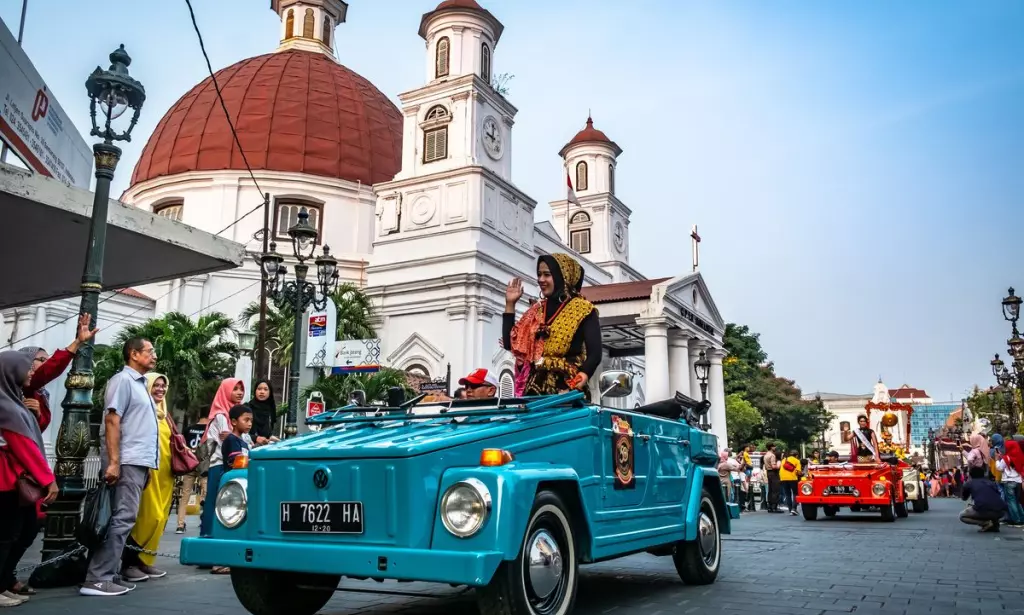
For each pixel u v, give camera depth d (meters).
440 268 31.31
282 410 22.17
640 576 7.72
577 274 5.99
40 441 6.14
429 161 32.97
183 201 35.88
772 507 22.61
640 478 5.97
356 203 36.44
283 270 15.23
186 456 7.79
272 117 37.09
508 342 6.12
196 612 5.66
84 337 7.20
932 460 58.44
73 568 7.00
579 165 45.88
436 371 30.31
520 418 4.88
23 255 10.94
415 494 4.14
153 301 33.12
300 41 46.72
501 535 4.05
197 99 38.88
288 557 4.32
